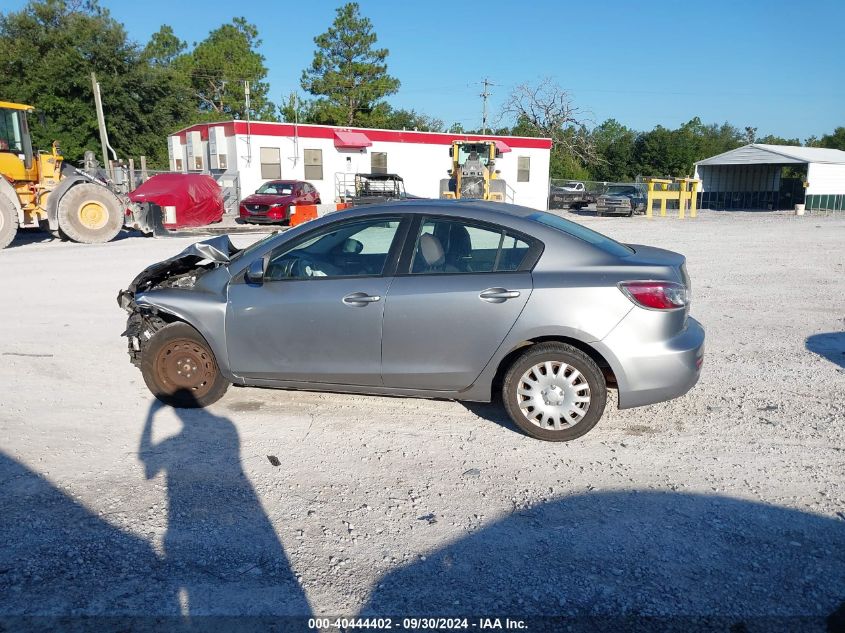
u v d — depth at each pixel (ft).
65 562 11.06
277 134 97.91
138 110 126.11
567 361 15.38
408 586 10.53
